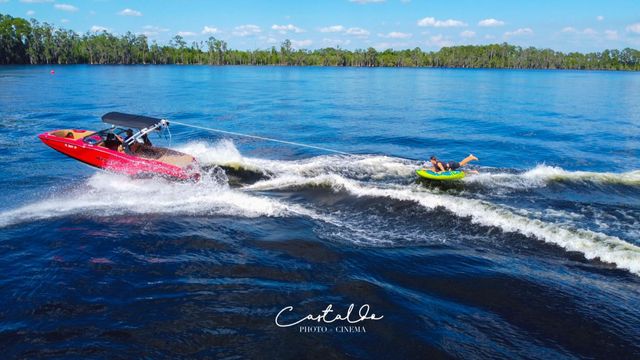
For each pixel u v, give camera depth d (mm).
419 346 6812
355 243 10461
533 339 7035
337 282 8641
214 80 75125
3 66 124875
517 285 8617
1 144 20719
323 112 34531
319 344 6812
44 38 142375
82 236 10547
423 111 35469
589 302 8039
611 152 21344
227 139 23469
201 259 9492
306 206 12930
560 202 13328
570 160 19797
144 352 6578
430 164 18156
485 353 6691
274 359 6492
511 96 49219
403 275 9008
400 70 140375
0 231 10766
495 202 13391
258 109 36062
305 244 10305
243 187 14703
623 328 7293
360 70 136250
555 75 112375
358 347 6773
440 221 11695
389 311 7695
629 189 14414
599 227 11531
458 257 9797
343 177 15945
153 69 118688
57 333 6969
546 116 32969
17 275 8688
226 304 7809
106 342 6781
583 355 6676
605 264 9406
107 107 35281
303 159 18859
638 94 52688
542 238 10570
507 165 18750
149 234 10727
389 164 17672
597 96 49750
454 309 7832
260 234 10875
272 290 8305
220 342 6820
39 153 19156
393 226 11492
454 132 26109
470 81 79312
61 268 8992
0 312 7469
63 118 28984
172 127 26953
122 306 7703
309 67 168375
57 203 12906
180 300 7902
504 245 10383
